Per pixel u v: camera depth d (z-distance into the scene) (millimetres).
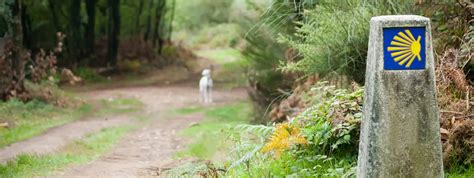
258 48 14578
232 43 21641
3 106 19188
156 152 13516
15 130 15953
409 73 4500
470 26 6680
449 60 6727
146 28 41438
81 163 11562
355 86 7176
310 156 6449
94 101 25500
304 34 10414
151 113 22688
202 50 51281
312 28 9039
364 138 4699
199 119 20641
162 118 21203
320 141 6441
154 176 9523
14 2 20812
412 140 4551
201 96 26297
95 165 11398
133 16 39969
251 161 7070
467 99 6121
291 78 13758
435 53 7125
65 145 13898
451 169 5832
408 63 4492
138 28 40875
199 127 17438
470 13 7172
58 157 11914
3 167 10562
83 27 35906
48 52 33062
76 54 34906
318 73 9641
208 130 15898
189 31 54500
